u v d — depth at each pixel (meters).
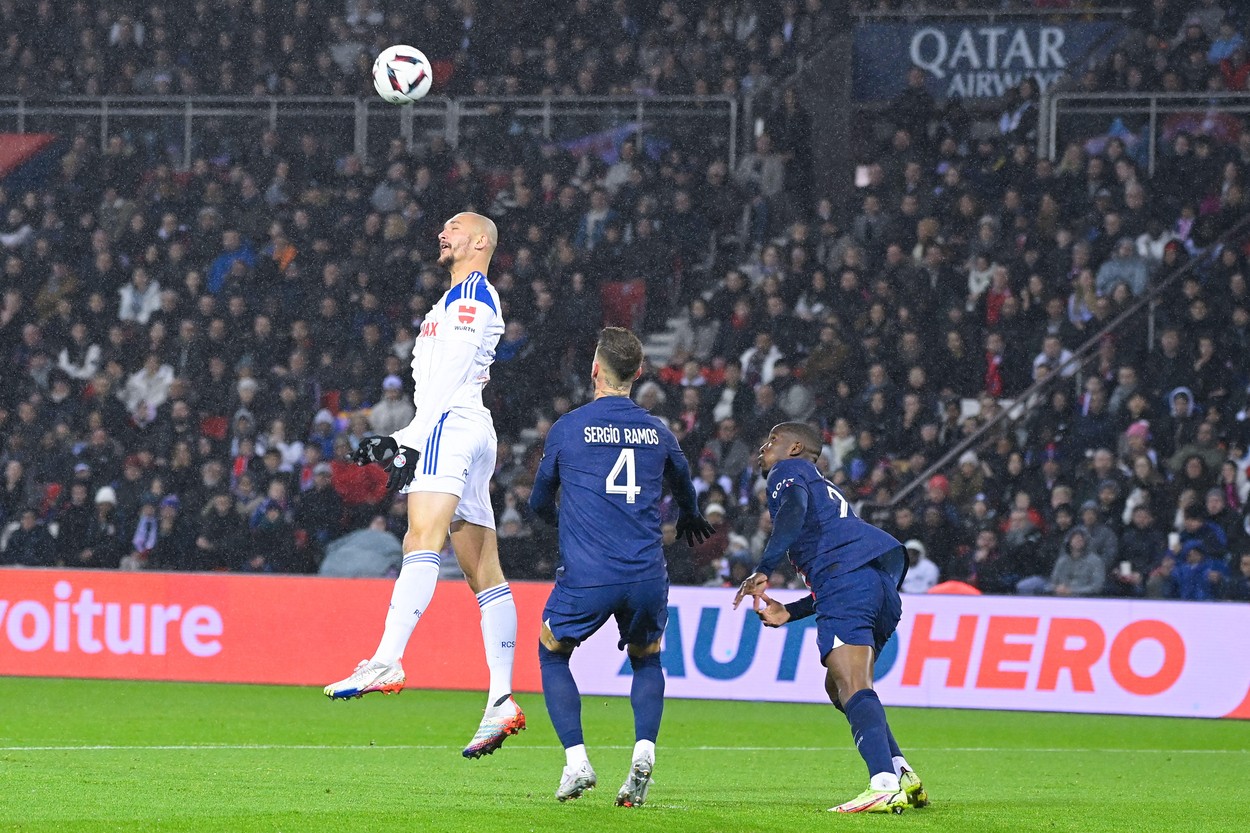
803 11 61.06
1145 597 43.66
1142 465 46.41
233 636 39.72
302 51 63.22
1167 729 35.06
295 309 56.31
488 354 19.19
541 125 60.97
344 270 56.88
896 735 33.59
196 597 39.94
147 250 58.78
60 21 64.19
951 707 36.75
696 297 57.09
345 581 39.59
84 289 58.47
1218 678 35.69
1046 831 16.62
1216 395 49.91
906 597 37.31
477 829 15.35
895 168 57.81
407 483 18.45
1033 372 51.59
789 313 52.97
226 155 61.75
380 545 47.38
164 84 63.28
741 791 20.59
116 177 60.62
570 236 57.56
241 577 39.91
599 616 17.20
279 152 61.25
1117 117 58.41
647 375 52.38
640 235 56.91
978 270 54.16
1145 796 21.34
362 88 62.38
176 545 49.03
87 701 34.94
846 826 16.34
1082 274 53.44
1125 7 59.53
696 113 60.78
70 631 40.06
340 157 61.47
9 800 17.39
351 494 49.09
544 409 53.25
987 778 24.30
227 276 57.22
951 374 51.94
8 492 51.94
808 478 18.61
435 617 39.22
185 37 63.62
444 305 19.00
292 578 39.75
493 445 19.38
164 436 52.72
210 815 16.23
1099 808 19.12
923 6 60.72
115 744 26.83
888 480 47.62
